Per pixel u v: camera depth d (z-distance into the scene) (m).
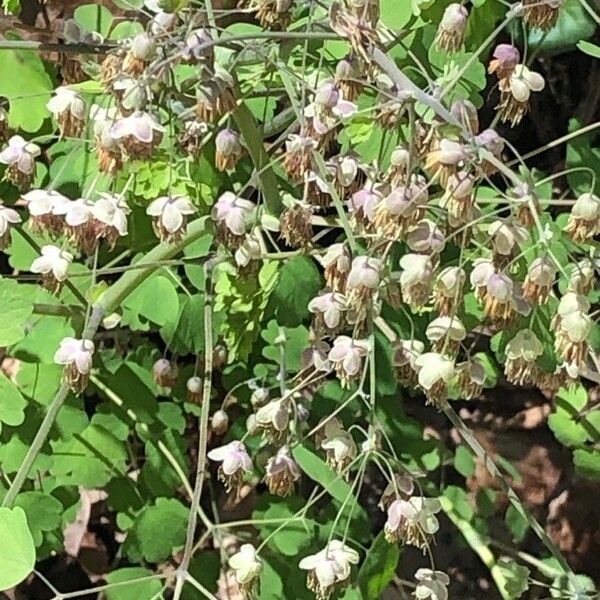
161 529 0.31
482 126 0.39
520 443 0.38
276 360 0.32
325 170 0.27
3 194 0.33
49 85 0.32
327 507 0.32
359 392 0.27
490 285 0.26
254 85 0.30
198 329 0.32
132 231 0.32
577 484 0.37
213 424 0.32
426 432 0.38
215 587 0.31
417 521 0.28
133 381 0.33
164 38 0.27
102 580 0.37
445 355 0.26
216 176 0.32
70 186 0.32
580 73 0.39
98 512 0.38
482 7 0.31
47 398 0.32
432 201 0.28
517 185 0.25
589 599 0.29
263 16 0.28
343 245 0.26
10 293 0.29
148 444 0.33
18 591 0.37
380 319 0.30
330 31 0.28
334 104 0.26
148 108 0.26
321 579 0.28
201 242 0.32
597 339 0.31
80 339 0.30
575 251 0.29
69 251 0.31
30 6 0.35
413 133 0.25
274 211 0.31
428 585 0.28
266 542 0.31
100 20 0.32
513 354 0.27
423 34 0.31
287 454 0.29
